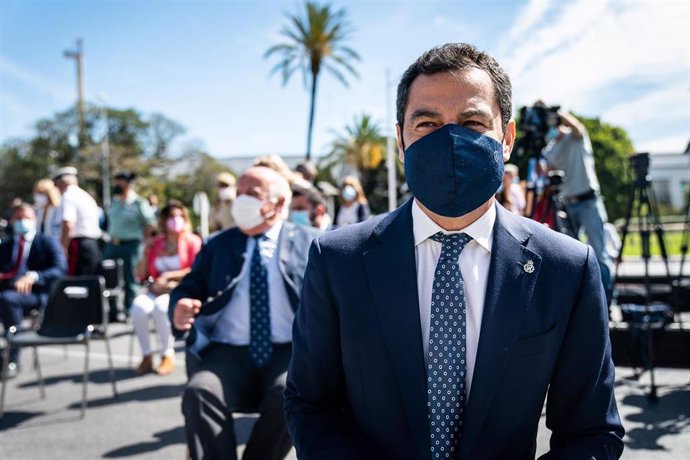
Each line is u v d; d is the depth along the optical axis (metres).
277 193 2.73
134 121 35.97
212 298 2.60
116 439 3.27
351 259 1.22
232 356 2.49
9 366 4.90
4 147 34.66
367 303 1.19
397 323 1.16
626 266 9.66
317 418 1.28
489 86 1.15
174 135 37.28
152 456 2.99
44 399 4.13
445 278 1.18
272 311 2.59
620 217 30.44
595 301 1.16
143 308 4.69
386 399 1.17
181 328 2.44
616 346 3.91
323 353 1.28
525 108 3.84
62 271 5.00
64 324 4.06
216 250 2.74
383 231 1.24
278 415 2.18
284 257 2.66
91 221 6.70
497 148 1.13
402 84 1.23
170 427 3.45
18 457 3.02
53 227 6.41
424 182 1.11
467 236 1.20
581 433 1.18
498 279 1.15
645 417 3.16
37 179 33.75
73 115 35.06
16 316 4.67
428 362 1.17
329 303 1.24
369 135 30.33
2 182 33.97
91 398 4.11
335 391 1.34
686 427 2.99
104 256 7.59
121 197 7.32
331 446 1.20
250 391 2.45
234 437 2.17
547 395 1.25
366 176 30.80
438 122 1.15
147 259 4.93
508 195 4.20
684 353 3.79
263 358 2.49
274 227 2.76
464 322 1.16
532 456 1.19
